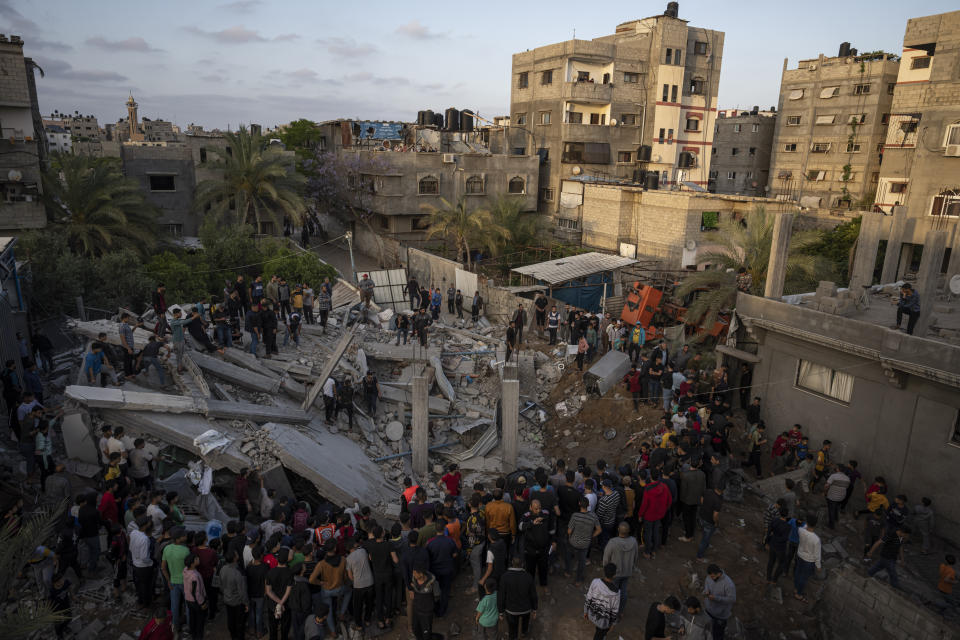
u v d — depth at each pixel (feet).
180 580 29.48
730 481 47.19
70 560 32.12
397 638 30.53
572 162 154.92
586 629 31.37
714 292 69.21
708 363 65.36
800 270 77.00
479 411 67.67
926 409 43.34
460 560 35.17
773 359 55.21
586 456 58.70
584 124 153.69
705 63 165.37
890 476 45.93
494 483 53.57
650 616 27.27
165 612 28.84
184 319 55.21
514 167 152.25
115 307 79.77
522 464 57.77
